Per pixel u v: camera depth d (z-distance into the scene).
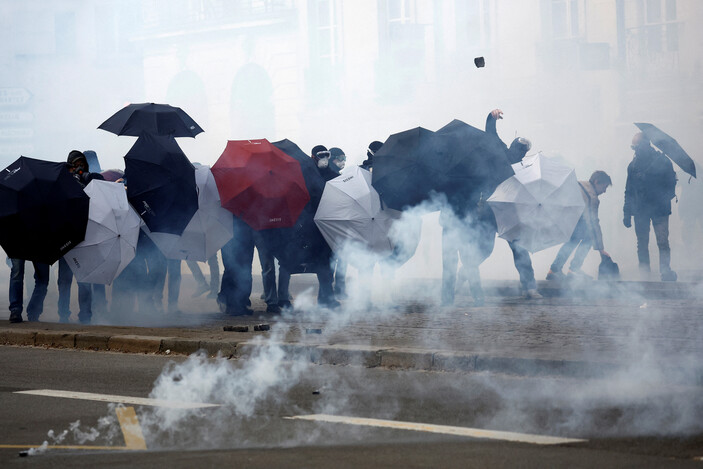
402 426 10.89
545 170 22.23
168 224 19.88
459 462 9.27
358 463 9.30
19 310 20.16
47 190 19.03
